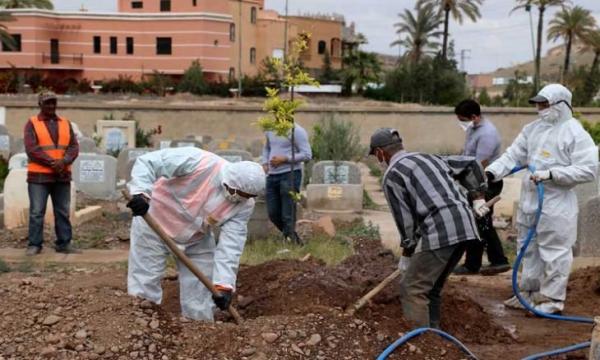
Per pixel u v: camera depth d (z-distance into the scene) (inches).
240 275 292.5
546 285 282.5
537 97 279.9
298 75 396.5
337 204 552.7
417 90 2096.5
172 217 225.1
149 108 1240.2
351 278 281.3
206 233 231.5
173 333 203.0
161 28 2394.2
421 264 222.4
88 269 352.2
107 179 580.7
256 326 207.2
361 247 417.1
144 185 211.3
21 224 459.8
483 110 1298.0
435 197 219.1
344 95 2331.4
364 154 983.6
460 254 224.8
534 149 285.7
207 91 2159.2
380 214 555.2
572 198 280.5
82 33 2394.2
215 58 2416.3
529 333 259.3
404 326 219.5
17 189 460.4
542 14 2220.7
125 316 203.9
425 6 2593.5
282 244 411.8
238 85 2140.7
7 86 1982.0
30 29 2341.3
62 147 390.3
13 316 204.7
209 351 196.4
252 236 426.9
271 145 414.6
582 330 263.4
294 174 414.9
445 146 1288.1
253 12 2605.8
